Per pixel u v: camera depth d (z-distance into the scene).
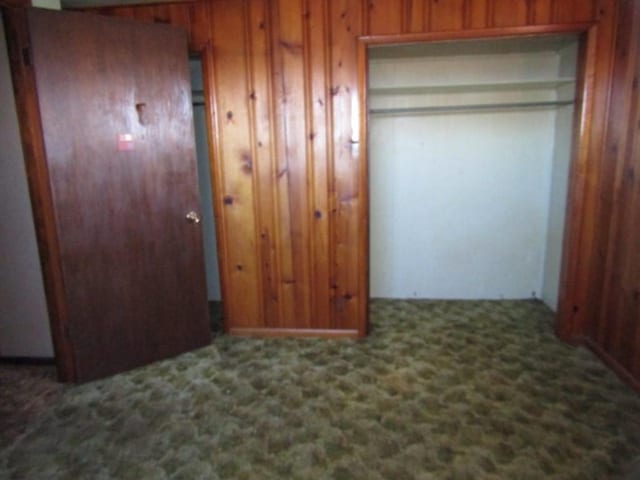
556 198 3.18
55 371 2.60
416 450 1.85
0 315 2.65
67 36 2.19
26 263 2.58
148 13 2.67
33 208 2.30
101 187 2.37
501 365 2.52
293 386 2.37
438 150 3.35
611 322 2.44
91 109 2.29
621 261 2.34
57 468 1.80
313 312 2.97
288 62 2.65
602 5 2.35
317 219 2.84
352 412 2.13
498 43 2.82
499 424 2.00
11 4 2.11
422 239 3.54
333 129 2.70
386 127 3.35
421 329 3.04
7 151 2.46
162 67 2.45
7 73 2.37
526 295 3.54
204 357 2.74
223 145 2.80
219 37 2.66
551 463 1.76
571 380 2.35
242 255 2.95
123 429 2.04
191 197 2.66
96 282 2.43
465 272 3.56
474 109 3.18
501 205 3.39
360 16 2.54
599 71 2.41
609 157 2.44
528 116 3.21
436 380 2.39
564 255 2.71
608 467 1.73
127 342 2.56
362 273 2.86
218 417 2.12
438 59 3.18
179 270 2.69
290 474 1.74
